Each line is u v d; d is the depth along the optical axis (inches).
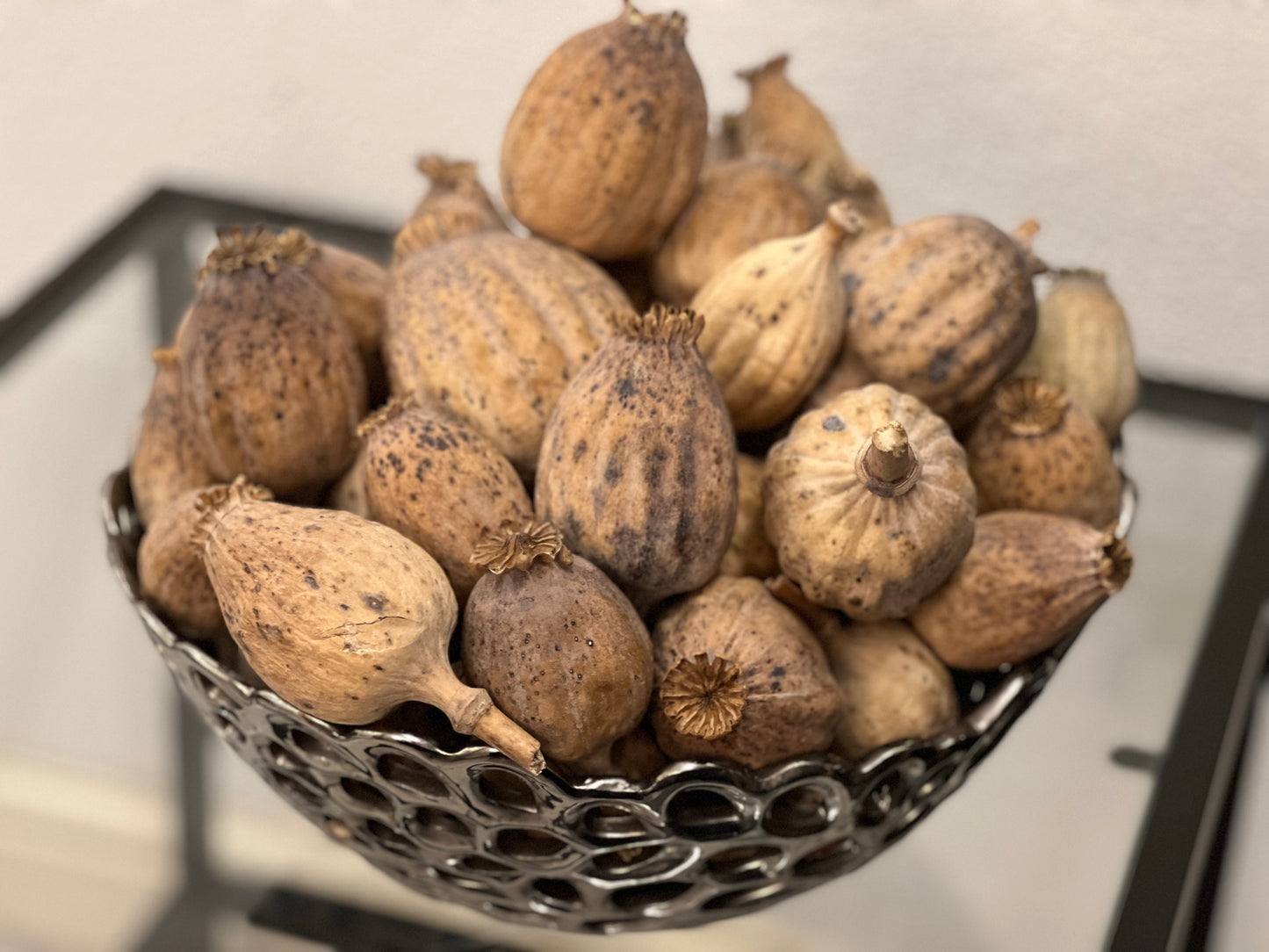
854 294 16.4
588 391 14.2
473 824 14.3
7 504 24.0
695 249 17.4
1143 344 33.1
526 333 15.6
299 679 13.5
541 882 15.6
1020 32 30.2
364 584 13.4
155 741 21.8
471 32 33.2
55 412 25.2
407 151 35.4
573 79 16.7
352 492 15.9
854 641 15.3
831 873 15.9
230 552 13.8
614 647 13.5
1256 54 28.8
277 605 13.4
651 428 13.9
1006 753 20.3
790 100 20.3
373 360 17.4
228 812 21.0
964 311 16.0
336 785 14.9
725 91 32.5
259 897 20.1
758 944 19.2
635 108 16.6
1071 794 19.8
